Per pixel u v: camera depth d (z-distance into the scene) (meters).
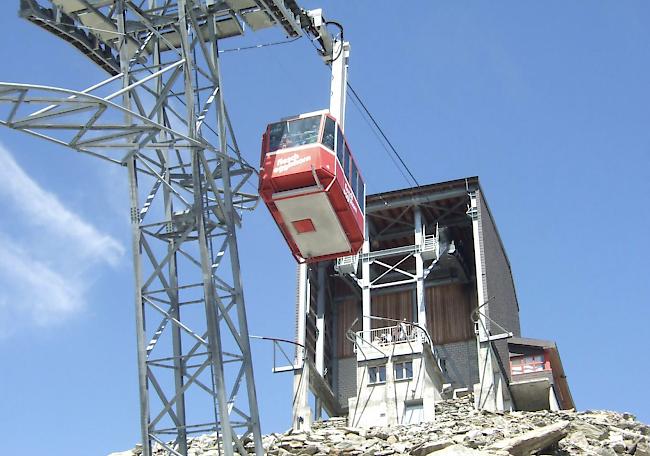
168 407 30.61
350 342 63.81
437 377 56.31
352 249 38.84
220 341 30.34
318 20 46.75
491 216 64.25
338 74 49.91
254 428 30.41
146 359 31.03
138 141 31.14
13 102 27.53
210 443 42.94
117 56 37.25
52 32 35.75
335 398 61.25
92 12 35.19
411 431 43.84
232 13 35.66
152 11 34.72
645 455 40.66
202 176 33.69
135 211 32.12
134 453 42.47
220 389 29.66
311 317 60.25
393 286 64.50
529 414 48.31
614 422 45.62
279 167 36.56
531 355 61.16
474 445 39.41
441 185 60.84
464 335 62.75
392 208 61.66
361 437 42.34
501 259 66.44
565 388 63.62
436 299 64.06
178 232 32.56
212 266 31.77
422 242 60.59
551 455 38.34
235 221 32.81
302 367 56.62
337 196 36.88
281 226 37.97
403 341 54.41
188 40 32.84
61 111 28.61
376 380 53.91
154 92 32.72
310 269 61.31
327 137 36.97
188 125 32.03
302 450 39.75
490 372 55.56
